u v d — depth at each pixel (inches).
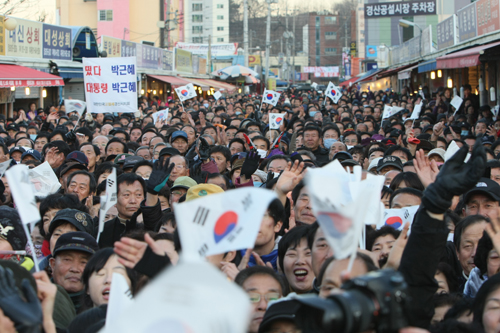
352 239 79.0
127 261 110.4
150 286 47.3
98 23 2059.5
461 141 371.9
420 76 1226.0
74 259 157.6
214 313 46.0
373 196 111.3
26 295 77.2
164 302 46.0
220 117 676.7
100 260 138.5
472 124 633.6
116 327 45.4
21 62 743.7
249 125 528.4
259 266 128.3
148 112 830.5
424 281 93.7
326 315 61.9
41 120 660.7
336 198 80.7
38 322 75.0
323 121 662.5
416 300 93.5
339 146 360.2
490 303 110.8
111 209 222.1
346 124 619.8
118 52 1077.8
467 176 88.9
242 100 1299.2
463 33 762.8
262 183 274.2
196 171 315.6
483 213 195.2
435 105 791.7
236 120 630.5
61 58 888.3
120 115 731.4
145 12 2073.1
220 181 250.2
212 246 85.6
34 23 788.0
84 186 249.3
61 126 507.5
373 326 64.7
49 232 182.9
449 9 1852.9
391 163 277.9
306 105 1027.3
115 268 136.7
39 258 192.9
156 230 195.3
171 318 45.2
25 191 105.3
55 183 246.2
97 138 416.5
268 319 97.5
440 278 146.9
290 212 201.0
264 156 367.2
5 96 748.6
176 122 605.0
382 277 66.6
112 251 140.1
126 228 212.7
